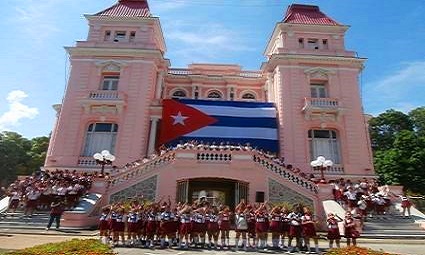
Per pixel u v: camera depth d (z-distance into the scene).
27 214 17.75
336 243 13.48
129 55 27.83
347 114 26.47
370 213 18.81
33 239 13.36
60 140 25.31
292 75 27.38
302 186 20.34
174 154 21.02
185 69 33.53
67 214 16.84
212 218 13.49
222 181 21.88
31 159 46.88
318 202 19.77
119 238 14.13
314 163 20.83
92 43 28.09
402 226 17.47
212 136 25.50
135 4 31.75
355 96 27.11
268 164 21.05
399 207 19.66
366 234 16.39
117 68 27.52
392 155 35.84
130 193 19.91
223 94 32.47
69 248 8.26
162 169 20.55
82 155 25.17
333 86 27.30
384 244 14.41
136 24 29.38
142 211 13.61
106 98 25.94
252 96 32.62
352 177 24.62
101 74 27.50
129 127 25.69
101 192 19.45
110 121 26.09
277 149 25.58
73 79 27.09
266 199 20.14
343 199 19.16
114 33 29.27
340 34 29.39
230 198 22.19
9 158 44.53
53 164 24.56
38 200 18.22
